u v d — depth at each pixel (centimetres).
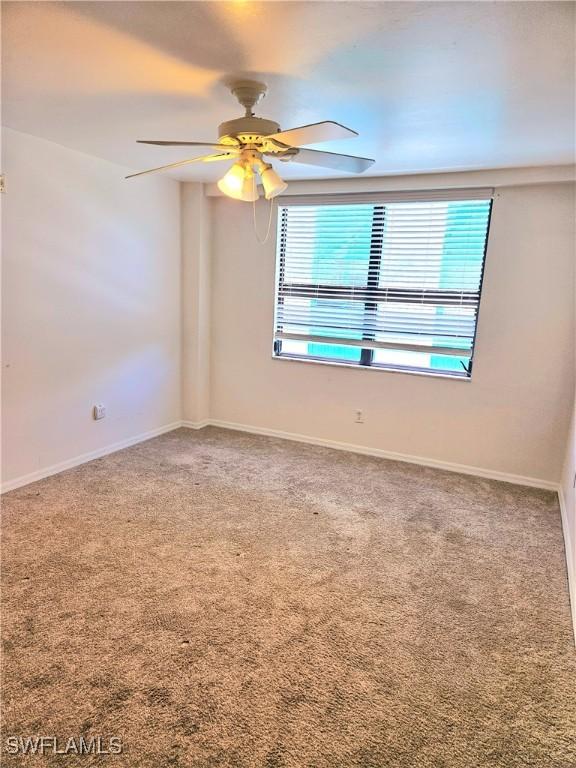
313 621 193
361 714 151
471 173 319
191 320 427
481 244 335
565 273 314
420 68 171
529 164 297
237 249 415
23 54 168
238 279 419
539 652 182
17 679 158
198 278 418
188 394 442
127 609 194
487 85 184
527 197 315
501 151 271
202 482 324
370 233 366
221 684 160
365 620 195
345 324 388
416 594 214
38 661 166
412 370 373
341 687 161
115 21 145
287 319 411
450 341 356
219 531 261
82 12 140
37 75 187
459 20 139
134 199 360
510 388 339
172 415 436
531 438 338
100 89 200
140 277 376
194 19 142
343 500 306
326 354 406
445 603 208
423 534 267
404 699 158
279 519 277
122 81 191
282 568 229
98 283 340
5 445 292
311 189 369
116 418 373
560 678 170
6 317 281
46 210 295
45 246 298
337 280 385
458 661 175
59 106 223
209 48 161
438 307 355
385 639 185
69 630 181
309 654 175
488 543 260
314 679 164
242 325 426
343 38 151
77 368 333
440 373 364
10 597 198
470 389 351
